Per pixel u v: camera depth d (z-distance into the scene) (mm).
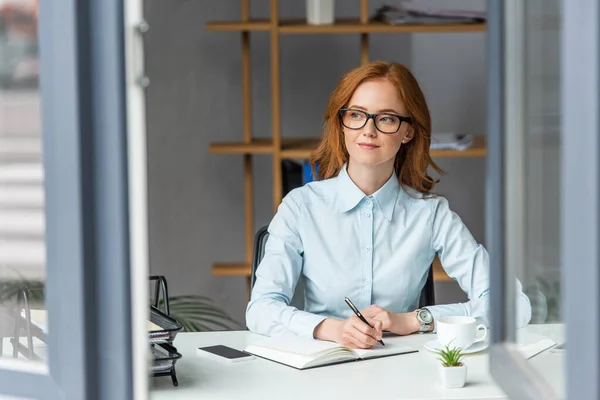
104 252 1594
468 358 2395
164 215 4613
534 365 1698
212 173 4617
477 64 4621
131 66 1587
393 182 2889
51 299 1616
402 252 2867
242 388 2150
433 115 4656
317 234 2852
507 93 1830
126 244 1591
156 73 4531
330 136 2910
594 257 1269
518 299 1828
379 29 4129
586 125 1279
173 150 4582
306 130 4621
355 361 2373
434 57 4617
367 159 2791
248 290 4445
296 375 2248
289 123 4617
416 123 2889
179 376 2254
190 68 4551
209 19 4523
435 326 2650
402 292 2859
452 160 4691
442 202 2959
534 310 1708
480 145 4332
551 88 1528
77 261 1578
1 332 1662
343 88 2826
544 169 1608
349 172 2885
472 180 4695
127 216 1593
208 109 4570
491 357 1927
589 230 1279
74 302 1587
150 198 4598
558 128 1487
